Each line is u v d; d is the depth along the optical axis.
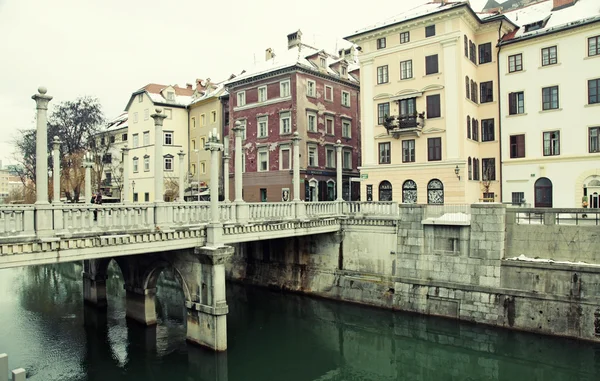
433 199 32.22
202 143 54.78
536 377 17.58
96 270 26.52
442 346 20.66
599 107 28.16
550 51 30.31
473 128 32.94
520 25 33.91
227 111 51.78
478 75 33.91
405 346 21.17
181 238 17.59
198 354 18.92
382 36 34.69
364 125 35.97
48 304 27.75
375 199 35.25
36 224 13.27
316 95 43.38
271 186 43.25
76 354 19.41
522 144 31.58
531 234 20.78
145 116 56.19
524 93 31.47
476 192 32.97
